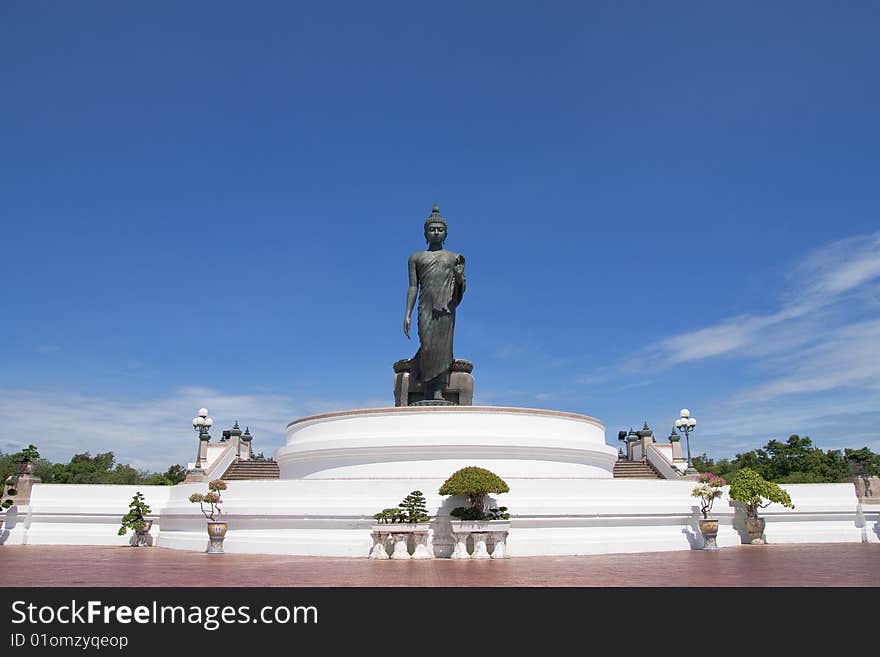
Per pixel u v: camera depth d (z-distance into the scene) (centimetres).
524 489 2320
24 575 1681
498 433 2700
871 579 1565
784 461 5509
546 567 1816
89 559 2134
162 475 5606
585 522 2302
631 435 4497
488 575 1631
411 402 3259
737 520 2852
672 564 1900
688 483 2580
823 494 3092
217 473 3806
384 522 2102
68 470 5847
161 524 2836
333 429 2823
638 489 2462
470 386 3253
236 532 2392
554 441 2712
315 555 2208
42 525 2958
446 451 2622
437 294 3172
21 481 2989
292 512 2292
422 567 1816
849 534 2958
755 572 1702
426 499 2239
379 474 2642
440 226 3300
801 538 2923
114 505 2977
